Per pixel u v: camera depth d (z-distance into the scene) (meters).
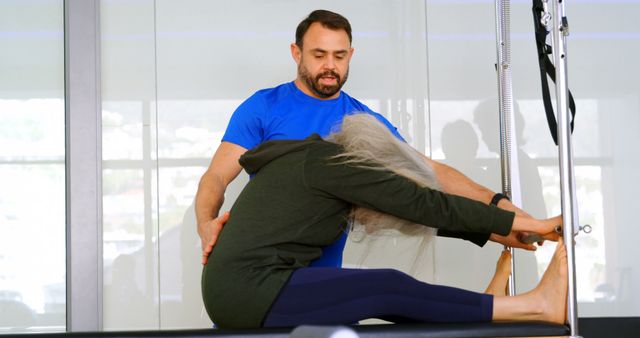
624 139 3.85
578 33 3.86
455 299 2.27
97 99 3.71
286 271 2.26
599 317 3.81
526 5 3.85
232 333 2.14
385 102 3.81
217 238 2.37
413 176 2.34
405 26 3.83
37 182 3.66
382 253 3.73
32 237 3.64
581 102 3.84
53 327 3.64
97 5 3.73
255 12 3.79
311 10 3.81
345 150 2.35
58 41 3.70
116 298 3.69
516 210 2.60
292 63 3.80
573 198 2.38
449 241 3.76
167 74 3.75
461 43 3.83
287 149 2.37
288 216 2.27
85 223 3.67
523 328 2.20
